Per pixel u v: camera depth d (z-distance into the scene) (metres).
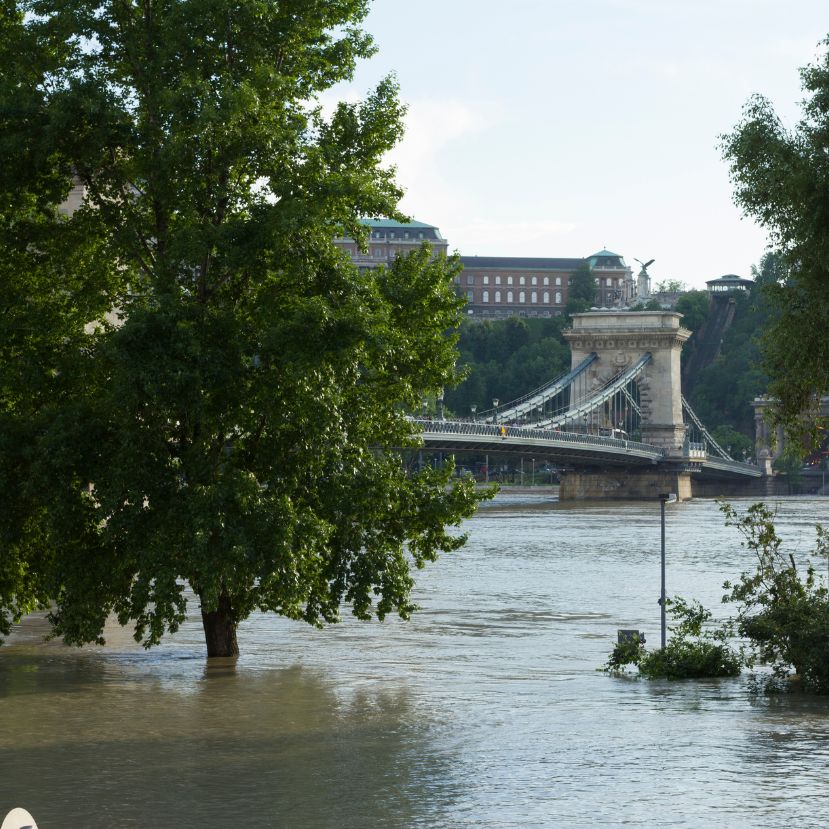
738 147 54.34
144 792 31.55
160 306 50.09
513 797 30.48
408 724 42.59
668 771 33.28
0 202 53.84
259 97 51.97
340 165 54.69
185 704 47.91
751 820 27.83
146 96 53.16
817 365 55.84
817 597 55.00
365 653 68.50
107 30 53.22
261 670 60.06
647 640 77.06
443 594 105.50
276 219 49.72
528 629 82.88
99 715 45.00
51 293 56.50
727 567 134.50
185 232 50.56
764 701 48.38
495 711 45.72
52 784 32.59
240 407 51.88
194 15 51.22
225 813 29.27
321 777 33.16
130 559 51.97
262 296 53.47
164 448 52.47
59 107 50.09
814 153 53.12
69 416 51.19
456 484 60.22
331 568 56.41
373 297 54.50
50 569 53.59
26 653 66.50
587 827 27.41
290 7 54.50
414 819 28.39
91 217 55.25
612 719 43.03
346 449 56.66
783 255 55.31
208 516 50.03
